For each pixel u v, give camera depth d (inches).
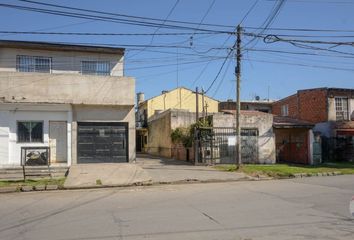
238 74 968.3
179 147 1429.6
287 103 1658.5
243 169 985.5
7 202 567.2
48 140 952.3
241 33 933.8
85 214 454.6
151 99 2127.2
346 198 553.3
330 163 1295.5
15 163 926.4
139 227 380.5
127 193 645.9
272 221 401.7
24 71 974.4
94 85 983.6
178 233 354.9
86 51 1012.5
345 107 1461.6
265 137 1222.3
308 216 426.0
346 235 344.2
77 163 976.9
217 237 340.2
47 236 352.5
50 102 949.2
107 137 1003.9
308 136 1263.5
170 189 696.4
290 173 935.7
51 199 588.7
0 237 352.8
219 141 1173.1
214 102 2150.6
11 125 931.3
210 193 619.8
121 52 1028.5
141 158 1536.7
